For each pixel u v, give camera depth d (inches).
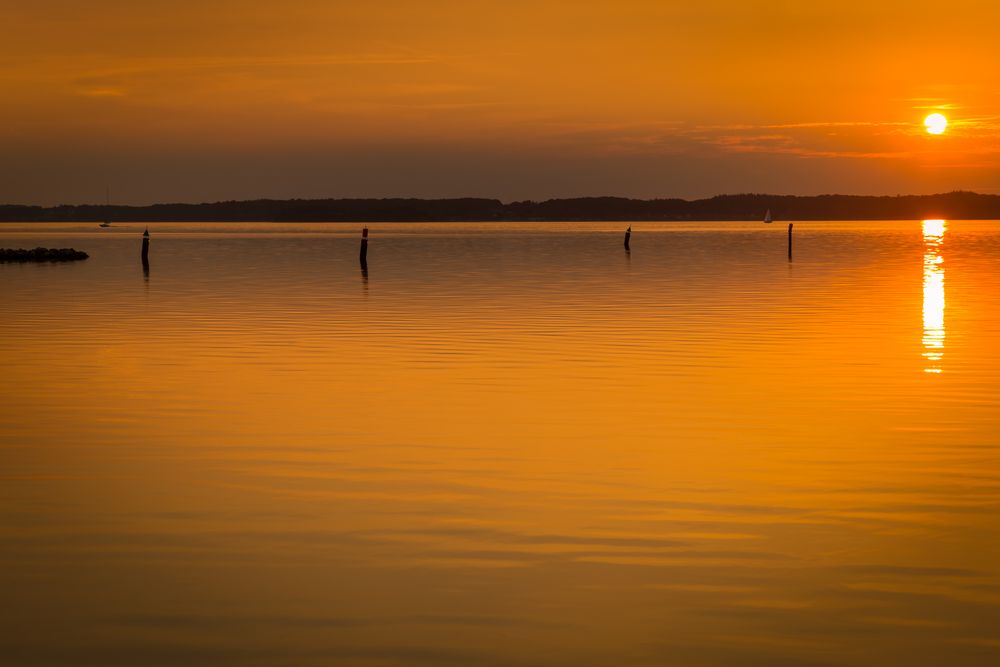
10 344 1311.5
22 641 418.0
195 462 697.6
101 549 523.2
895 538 536.4
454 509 587.5
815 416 841.5
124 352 1229.7
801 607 446.9
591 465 685.9
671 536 538.9
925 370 1075.9
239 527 557.6
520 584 473.1
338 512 583.5
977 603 450.6
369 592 464.8
